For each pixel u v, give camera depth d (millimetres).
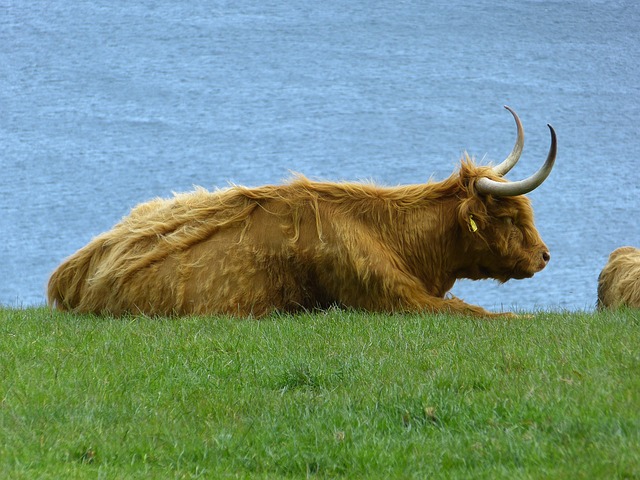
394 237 42812
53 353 31812
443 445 23859
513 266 43594
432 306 41656
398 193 43375
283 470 23469
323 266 41656
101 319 41125
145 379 29359
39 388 27594
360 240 41656
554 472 21594
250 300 41469
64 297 44219
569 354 29922
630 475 21141
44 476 21578
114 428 25312
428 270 43469
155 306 41781
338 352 31812
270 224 42094
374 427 25141
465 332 34375
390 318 38188
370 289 41562
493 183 42188
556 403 25125
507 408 25391
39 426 24922
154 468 23125
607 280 52812
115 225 45438
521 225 43406
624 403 24750
